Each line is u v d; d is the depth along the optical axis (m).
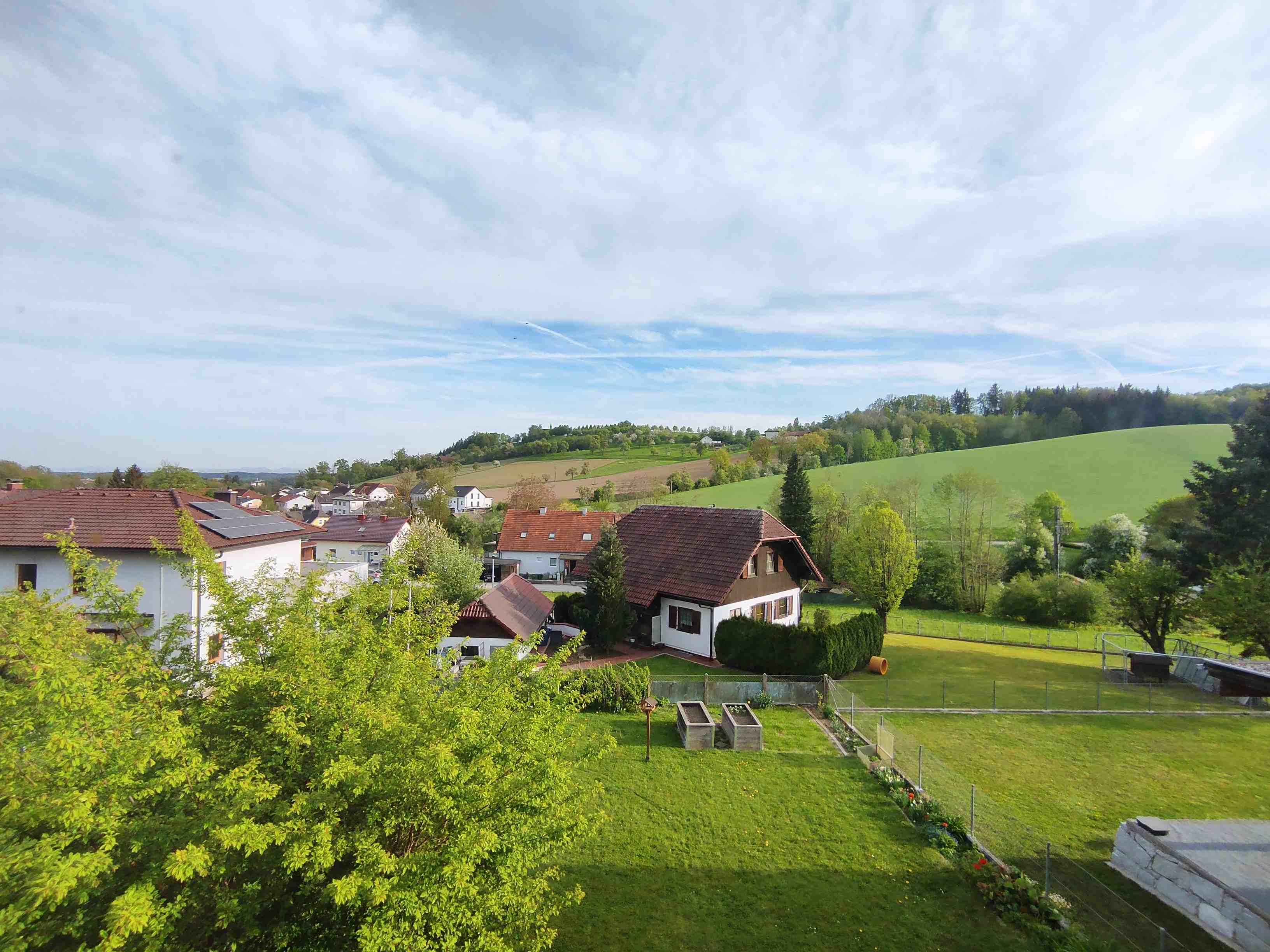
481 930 6.35
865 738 18.36
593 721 19.86
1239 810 14.50
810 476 81.94
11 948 4.35
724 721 18.92
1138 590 31.62
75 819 4.79
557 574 58.62
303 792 6.45
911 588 51.53
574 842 7.90
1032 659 31.67
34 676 6.21
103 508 24.89
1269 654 25.92
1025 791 15.45
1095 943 9.39
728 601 28.41
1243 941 9.52
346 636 8.70
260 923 6.11
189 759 5.77
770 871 11.90
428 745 6.39
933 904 10.99
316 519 100.50
